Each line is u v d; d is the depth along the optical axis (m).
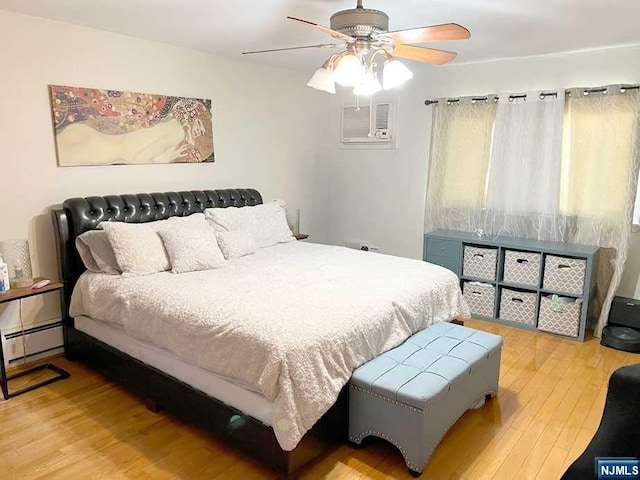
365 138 5.08
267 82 4.55
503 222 4.21
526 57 3.98
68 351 3.23
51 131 3.09
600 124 3.65
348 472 2.08
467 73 4.33
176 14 2.84
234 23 3.02
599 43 3.45
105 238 3.02
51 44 3.02
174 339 2.33
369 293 2.57
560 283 3.66
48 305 3.22
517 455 2.20
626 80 3.57
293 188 5.04
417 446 2.00
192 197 3.81
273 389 1.89
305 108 5.01
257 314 2.18
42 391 2.80
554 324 3.71
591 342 3.59
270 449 1.97
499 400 2.71
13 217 2.98
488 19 2.84
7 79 2.86
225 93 4.17
